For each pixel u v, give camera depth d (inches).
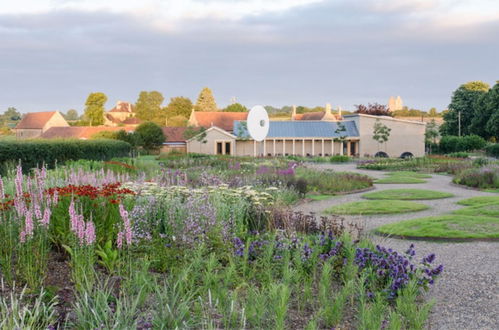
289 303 241.1
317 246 303.0
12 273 239.8
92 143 1263.5
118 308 186.1
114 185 321.7
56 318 195.6
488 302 259.9
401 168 1454.2
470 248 386.3
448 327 227.9
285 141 2374.5
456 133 3120.1
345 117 2529.5
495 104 2588.6
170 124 4205.2
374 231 460.4
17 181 249.3
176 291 233.3
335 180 897.5
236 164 1127.6
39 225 255.3
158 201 380.2
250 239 330.0
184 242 295.4
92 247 241.9
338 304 221.8
